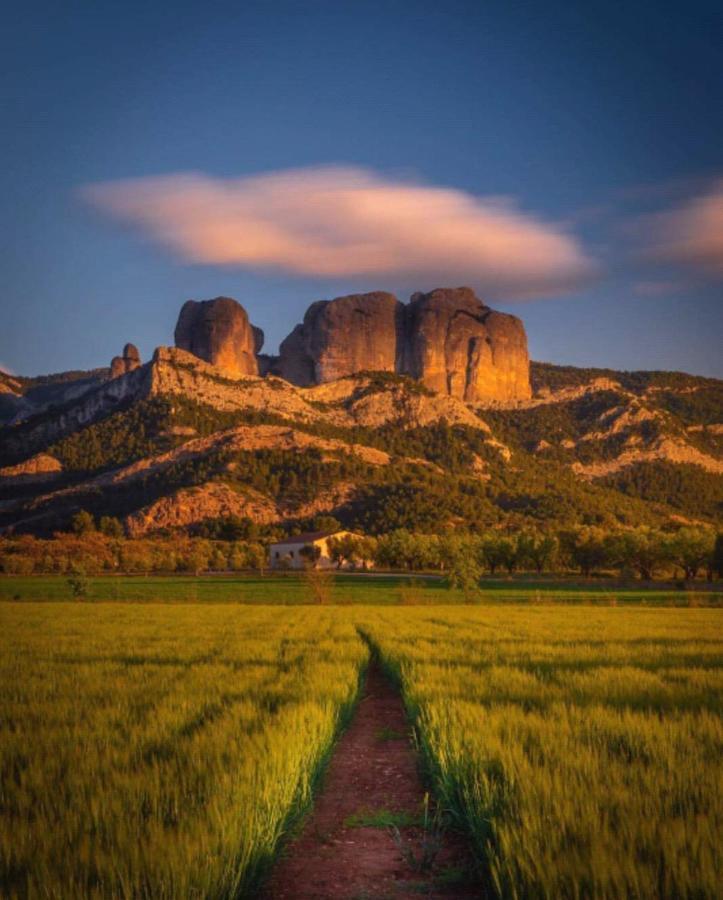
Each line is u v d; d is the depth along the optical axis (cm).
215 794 720
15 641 2941
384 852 798
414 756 1303
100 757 918
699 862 538
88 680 1720
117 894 517
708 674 1802
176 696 1427
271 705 1344
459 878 712
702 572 13488
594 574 13450
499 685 1565
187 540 17538
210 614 5169
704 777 759
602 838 582
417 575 13725
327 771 1168
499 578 12419
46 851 588
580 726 1072
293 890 688
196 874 547
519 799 703
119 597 8162
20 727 1120
